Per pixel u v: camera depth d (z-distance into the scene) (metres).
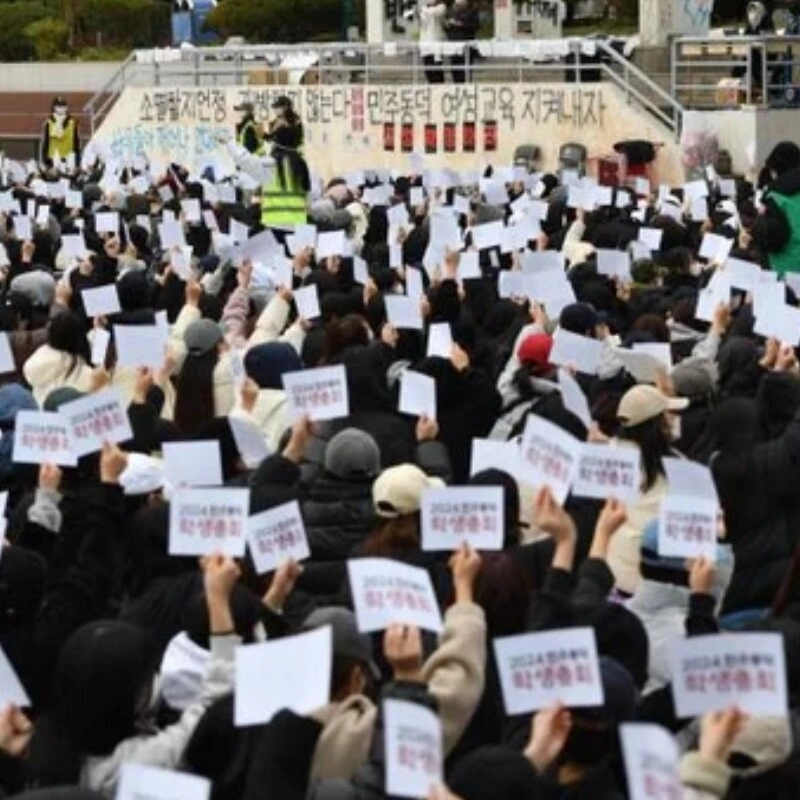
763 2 72.75
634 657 14.88
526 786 11.52
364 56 74.31
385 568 13.38
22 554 15.23
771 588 17.84
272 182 48.84
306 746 12.39
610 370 23.44
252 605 14.97
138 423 21.05
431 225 36.16
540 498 15.07
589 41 69.69
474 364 26.38
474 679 13.83
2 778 12.80
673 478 16.58
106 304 29.25
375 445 18.36
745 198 47.38
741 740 13.12
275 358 23.55
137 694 12.89
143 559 16.23
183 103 75.38
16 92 93.56
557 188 46.78
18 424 18.31
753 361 24.14
